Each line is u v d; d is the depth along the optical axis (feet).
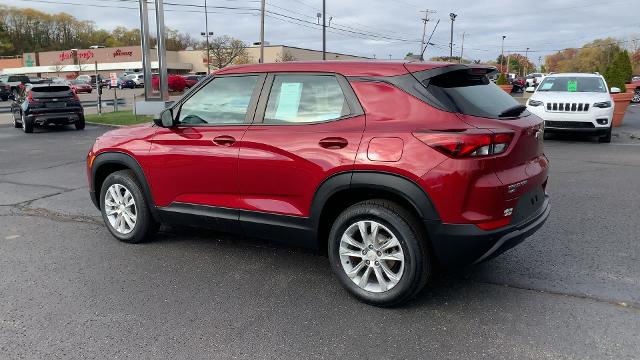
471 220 10.88
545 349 10.19
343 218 12.13
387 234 11.85
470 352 10.14
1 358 10.16
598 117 38.50
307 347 10.44
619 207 20.31
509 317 11.53
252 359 10.05
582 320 11.30
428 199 10.96
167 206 15.46
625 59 58.70
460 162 10.72
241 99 14.01
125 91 173.58
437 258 11.41
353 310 12.03
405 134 11.25
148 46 71.87
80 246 16.80
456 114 11.27
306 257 15.58
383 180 11.32
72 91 58.03
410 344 10.48
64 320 11.71
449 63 12.32
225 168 13.84
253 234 13.98
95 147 17.10
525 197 11.85
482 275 13.87
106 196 17.19
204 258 15.56
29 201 23.24
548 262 14.69
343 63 12.85
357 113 12.11
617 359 9.79
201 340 10.77
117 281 13.88
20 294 13.10
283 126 13.10
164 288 13.39
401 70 12.00
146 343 10.68
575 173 27.35
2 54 369.50
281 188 12.98
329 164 11.96
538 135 12.51
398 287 11.64
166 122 14.70
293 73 13.33
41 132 56.44
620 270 13.99
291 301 12.55
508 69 353.31
